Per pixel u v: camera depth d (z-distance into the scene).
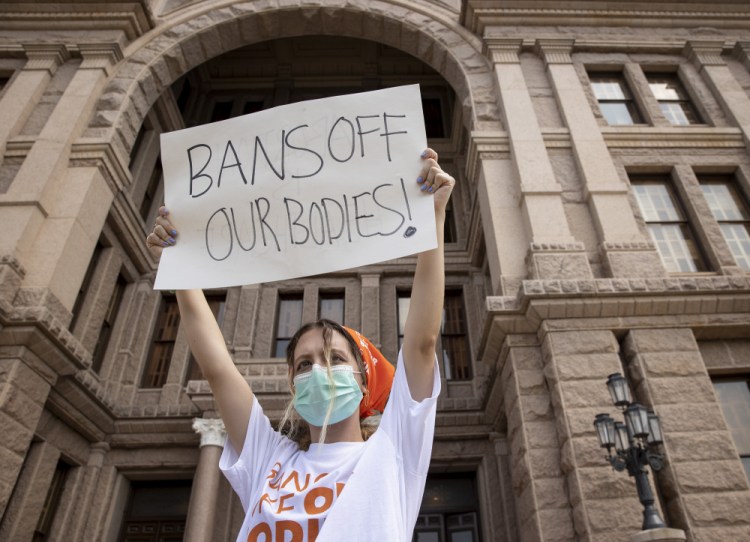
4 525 8.98
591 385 7.55
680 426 7.18
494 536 10.73
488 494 11.20
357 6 14.93
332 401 1.88
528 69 12.81
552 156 10.95
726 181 11.21
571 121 11.42
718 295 8.29
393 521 1.50
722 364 8.17
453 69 13.85
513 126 11.30
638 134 11.42
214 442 10.20
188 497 11.98
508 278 9.29
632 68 13.05
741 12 13.95
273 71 20.80
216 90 20.55
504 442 11.54
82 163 11.21
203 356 2.12
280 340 13.75
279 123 2.55
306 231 2.25
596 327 8.13
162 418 11.91
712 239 9.86
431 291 1.97
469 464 11.77
